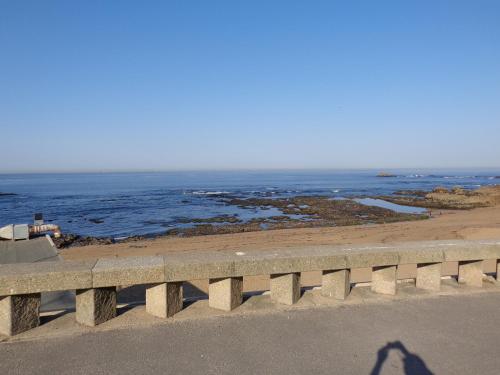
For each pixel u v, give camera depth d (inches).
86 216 1485.0
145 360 126.3
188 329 147.7
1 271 142.0
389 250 181.9
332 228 1040.8
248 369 122.3
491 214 1302.9
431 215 1360.7
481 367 126.5
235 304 166.9
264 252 176.9
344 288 177.6
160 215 1498.5
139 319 155.4
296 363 126.4
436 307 172.6
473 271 199.2
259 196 2476.6
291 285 170.6
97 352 130.5
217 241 842.2
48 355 128.1
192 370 121.2
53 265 151.2
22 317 142.8
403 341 142.4
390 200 2033.7
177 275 154.9
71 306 206.5
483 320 160.6
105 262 156.5
